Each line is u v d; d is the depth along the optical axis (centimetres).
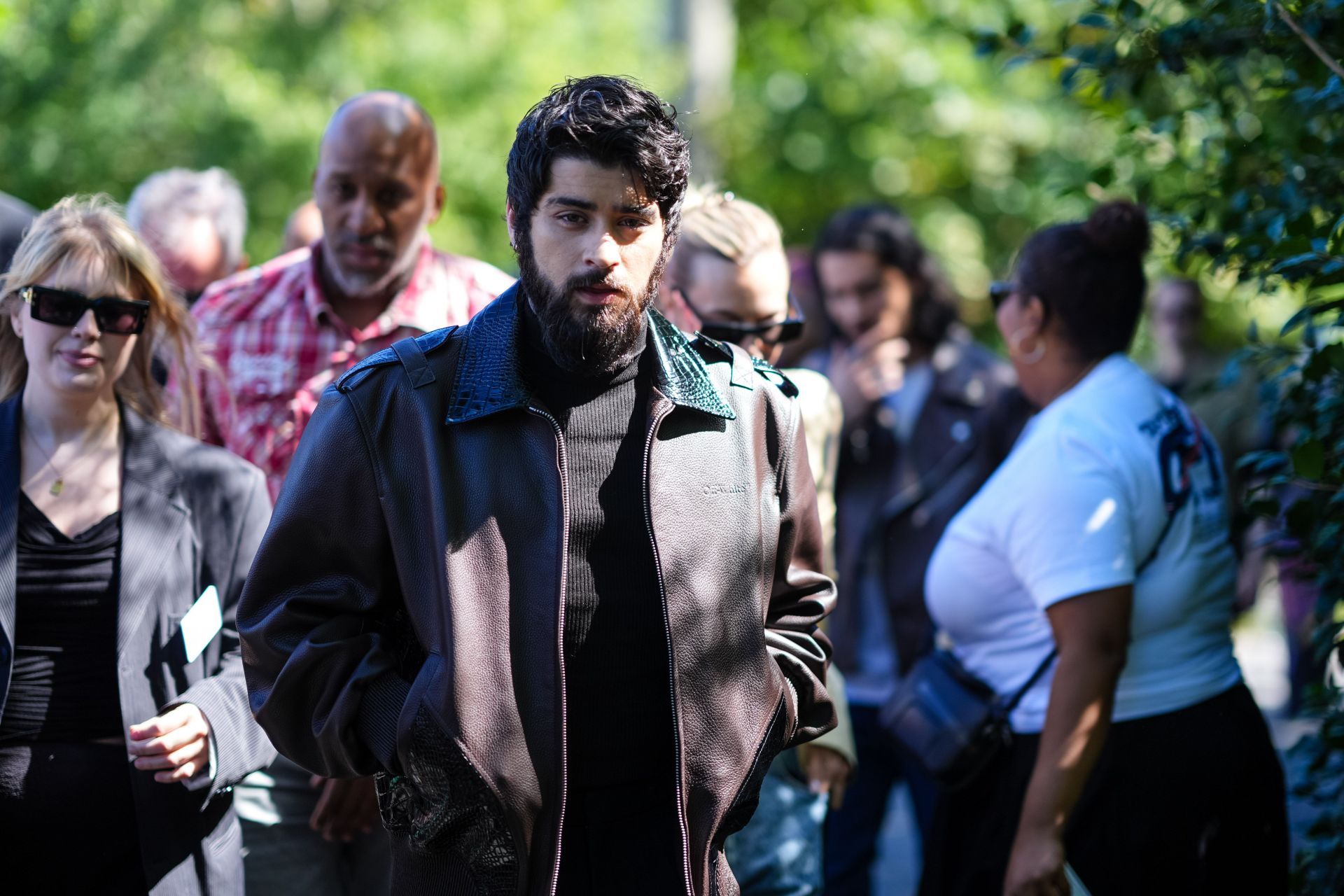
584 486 438
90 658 549
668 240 437
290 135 1753
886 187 2298
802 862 625
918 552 865
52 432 565
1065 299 611
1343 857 592
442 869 436
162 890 536
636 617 437
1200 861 569
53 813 537
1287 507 595
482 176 1870
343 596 445
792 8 2445
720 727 435
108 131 1680
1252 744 580
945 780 618
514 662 420
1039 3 1670
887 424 893
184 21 1738
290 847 641
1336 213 589
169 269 864
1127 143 700
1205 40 624
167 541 565
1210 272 672
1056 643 572
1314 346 583
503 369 436
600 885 430
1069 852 578
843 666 860
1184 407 615
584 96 425
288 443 693
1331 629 586
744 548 446
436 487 427
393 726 429
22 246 568
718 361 466
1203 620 586
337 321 700
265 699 442
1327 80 583
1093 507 568
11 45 1673
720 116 2344
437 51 1880
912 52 2230
